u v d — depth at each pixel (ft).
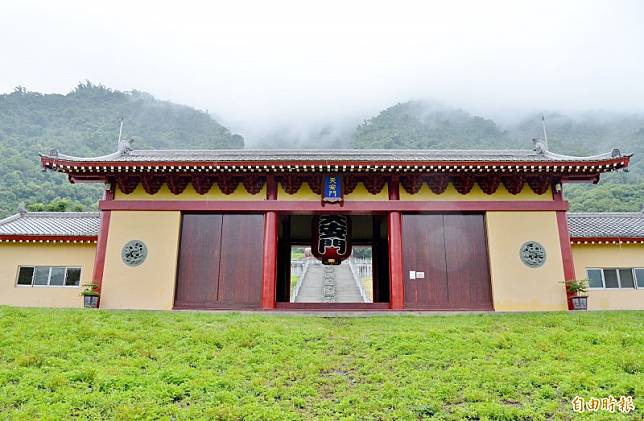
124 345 46.50
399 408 34.42
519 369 41.06
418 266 73.82
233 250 74.79
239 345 47.83
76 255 86.69
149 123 603.67
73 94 611.06
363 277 181.57
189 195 76.13
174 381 38.37
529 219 74.28
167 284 72.54
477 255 74.33
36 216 96.99
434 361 43.42
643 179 327.88
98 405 34.06
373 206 74.54
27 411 32.42
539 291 71.67
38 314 58.03
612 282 84.38
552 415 33.65
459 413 33.55
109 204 75.10
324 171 72.18
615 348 45.78
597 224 91.50
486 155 87.61
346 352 46.70
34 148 416.46
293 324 56.90
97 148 472.44
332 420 32.73
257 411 33.47
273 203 74.90
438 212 75.46
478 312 68.13
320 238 76.89
